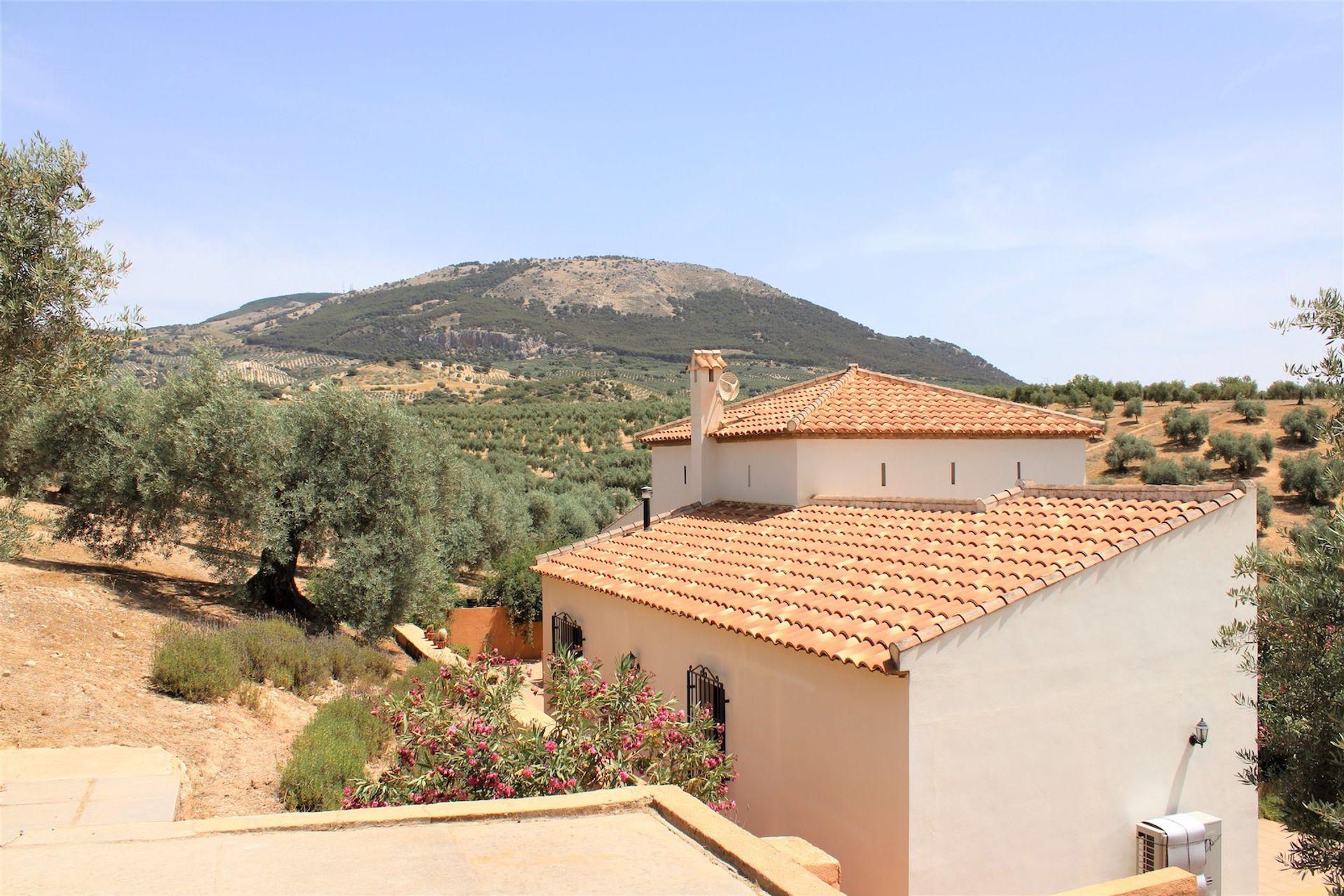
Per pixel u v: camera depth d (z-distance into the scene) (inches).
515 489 1641.2
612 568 631.8
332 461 837.2
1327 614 274.8
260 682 549.3
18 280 351.3
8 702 389.7
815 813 400.5
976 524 484.7
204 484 771.4
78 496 839.7
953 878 354.0
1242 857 409.1
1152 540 399.5
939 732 353.7
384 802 295.6
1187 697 404.8
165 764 317.7
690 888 196.4
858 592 435.8
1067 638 381.4
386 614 834.8
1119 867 387.5
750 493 696.4
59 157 370.0
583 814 249.9
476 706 330.6
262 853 212.1
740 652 459.8
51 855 208.4
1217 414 2091.5
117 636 554.9
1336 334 297.3
